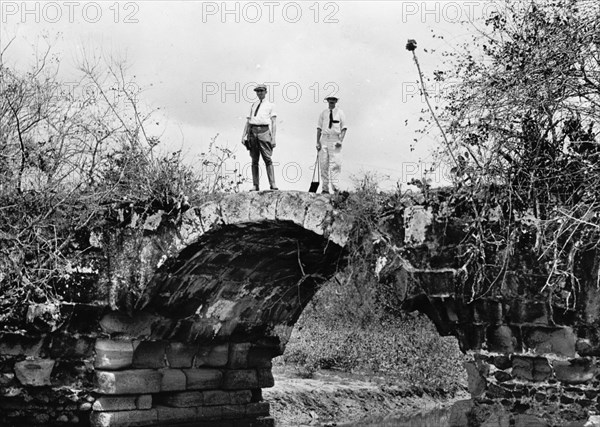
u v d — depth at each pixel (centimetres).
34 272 1549
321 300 2852
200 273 1587
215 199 1499
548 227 1205
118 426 1577
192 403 1698
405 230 1333
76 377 1574
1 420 1614
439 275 1299
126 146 1575
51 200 1565
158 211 1542
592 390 1200
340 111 1512
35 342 1569
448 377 2739
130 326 1590
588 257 1189
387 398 2422
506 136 1223
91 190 1588
